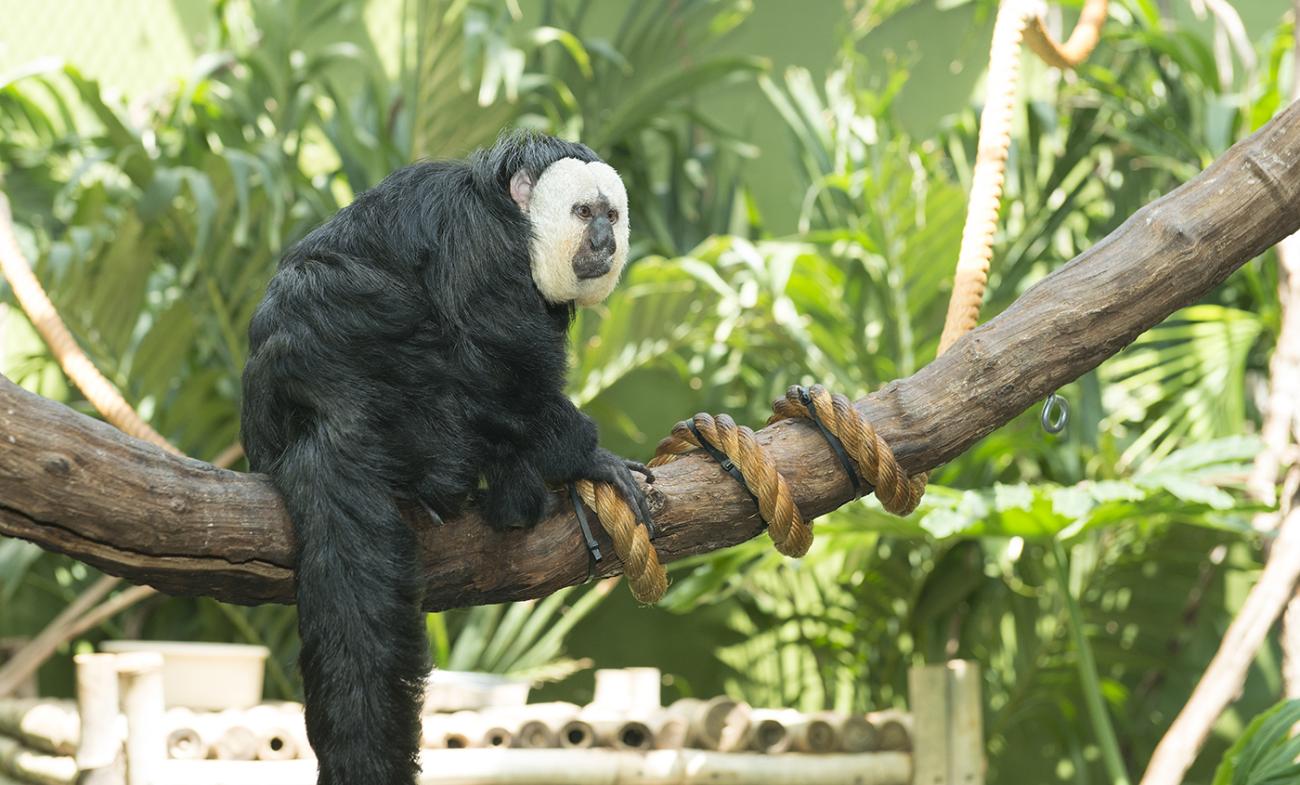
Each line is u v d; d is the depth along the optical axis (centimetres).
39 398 287
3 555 885
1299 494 702
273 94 963
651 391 1056
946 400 352
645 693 714
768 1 1080
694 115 980
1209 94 864
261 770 593
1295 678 705
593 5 1071
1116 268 352
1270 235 354
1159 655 930
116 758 576
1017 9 418
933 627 925
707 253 845
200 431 877
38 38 1022
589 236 389
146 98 974
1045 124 860
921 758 689
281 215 812
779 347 923
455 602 337
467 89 910
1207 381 862
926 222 837
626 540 328
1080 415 876
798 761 671
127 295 823
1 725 709
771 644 1024
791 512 336
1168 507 635
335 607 296
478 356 337
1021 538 680
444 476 322
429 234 350
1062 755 984
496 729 640
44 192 926
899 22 1058
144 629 960
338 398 317
